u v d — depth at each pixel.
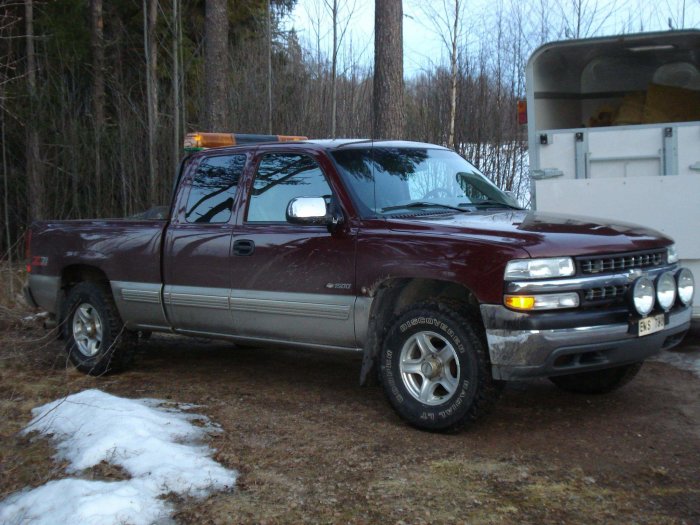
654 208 6.27
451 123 14.28
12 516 3.63
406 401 4.64
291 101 15.68
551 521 3.40
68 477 3.99
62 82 16.98
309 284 5.06
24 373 6.36
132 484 3.80
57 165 16.70
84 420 4.73
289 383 5.91
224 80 12.36
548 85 8.02
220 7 12.21
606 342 4.28
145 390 5.78
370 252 4.77
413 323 4.57
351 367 6.43
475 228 4.56
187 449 4.31
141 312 6.10
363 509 3.56
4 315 8.34
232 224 5.58
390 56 9.99
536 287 4.16
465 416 4.37
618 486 3.77
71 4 18.77
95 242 6.38
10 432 4.78
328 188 5.16
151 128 15.40
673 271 4.70
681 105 7.83
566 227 4.59
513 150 14.80
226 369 6.47
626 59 8.00
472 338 4.32
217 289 5.58
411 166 5.53
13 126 16.94
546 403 5.21
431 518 3.45
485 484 3.82
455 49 14.35
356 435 4.59
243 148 5.77
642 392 5.41
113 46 19.55
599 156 6.68
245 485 3.86
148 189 16.03
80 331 6.50
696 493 3.68
